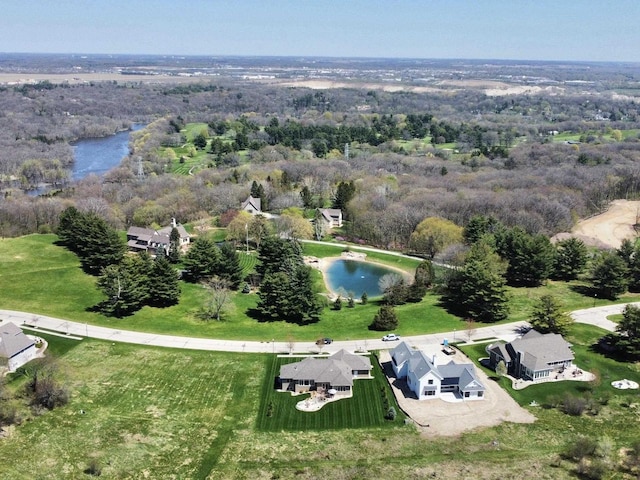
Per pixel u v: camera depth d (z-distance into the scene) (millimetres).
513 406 99188
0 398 93000
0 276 149625
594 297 147250
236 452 86812
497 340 122438
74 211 177250
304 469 83000
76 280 150500
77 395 99312
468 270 136000
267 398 100875
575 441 89062
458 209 194500
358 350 118438
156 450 86688
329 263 175125
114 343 118750
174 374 107688
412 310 138625
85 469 81875
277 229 186250
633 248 160500
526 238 157125
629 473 81875
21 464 81812
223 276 148250
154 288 136500
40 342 117125
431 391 101750
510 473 81875
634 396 101812
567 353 110500
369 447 88000
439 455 86062
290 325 130500
